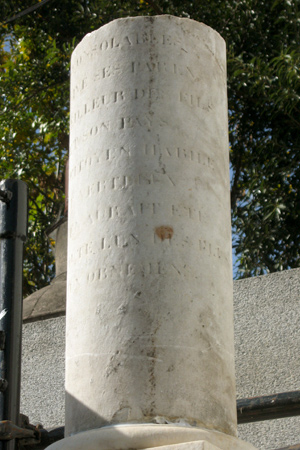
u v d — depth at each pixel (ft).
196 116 16.62
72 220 16.56
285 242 36.24
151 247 15.47
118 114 16.44
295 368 21.25
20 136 43.11
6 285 17.52
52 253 43.55
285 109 36.40
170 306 15.16
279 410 17.72
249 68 36.55
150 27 16.96
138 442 14.14
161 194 15.81
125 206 15.79
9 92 41.96
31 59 42.68
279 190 36.47
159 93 16.47
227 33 38.83
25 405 23.73
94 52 17.20
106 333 15.19
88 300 15.60
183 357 14.93
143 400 14.62
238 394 21.57
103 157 16.30
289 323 21.79
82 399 15.10
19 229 17.92
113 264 15.52
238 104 39.42
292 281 22.20
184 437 14.24
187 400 14.74
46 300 26.66
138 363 14.83
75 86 17.44
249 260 35.78
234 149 39.37
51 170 44.39
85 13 41.04
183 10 39.45
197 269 15.58
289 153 37.58
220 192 16.56
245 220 36.42
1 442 16.38
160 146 16.12
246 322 22.27
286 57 35.27
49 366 23.93
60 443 14.62
